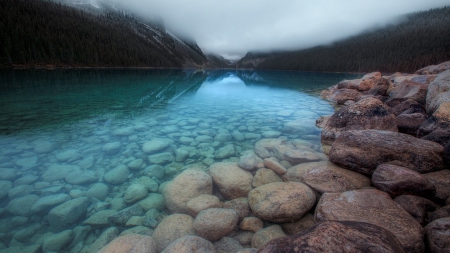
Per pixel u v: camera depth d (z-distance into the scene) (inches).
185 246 112.2
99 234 140.5
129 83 1098.1
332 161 215.6
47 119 388.8
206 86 1151.6
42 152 252.7
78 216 153.7
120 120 406.0
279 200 146.3
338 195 143.0
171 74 2129.7
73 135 312.2
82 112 456.1
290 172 203.2
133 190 182.5
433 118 237.9
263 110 537.6
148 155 257.9
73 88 819.4
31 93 663.8
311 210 152.4
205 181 183.5
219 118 448.5
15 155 241.9
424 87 390.9
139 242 119.7
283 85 1302.9
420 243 101.7
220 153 268.8
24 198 168.2
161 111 501.7
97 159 241.6
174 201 165.3
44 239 133.0
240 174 199.2
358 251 69.1
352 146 207.6
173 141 307.1
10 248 126.7
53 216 148.8
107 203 169.9
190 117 451.2
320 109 552.1
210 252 116.0
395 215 118.8
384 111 285.4
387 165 166.7
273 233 129.8
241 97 767.1
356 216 121.3
